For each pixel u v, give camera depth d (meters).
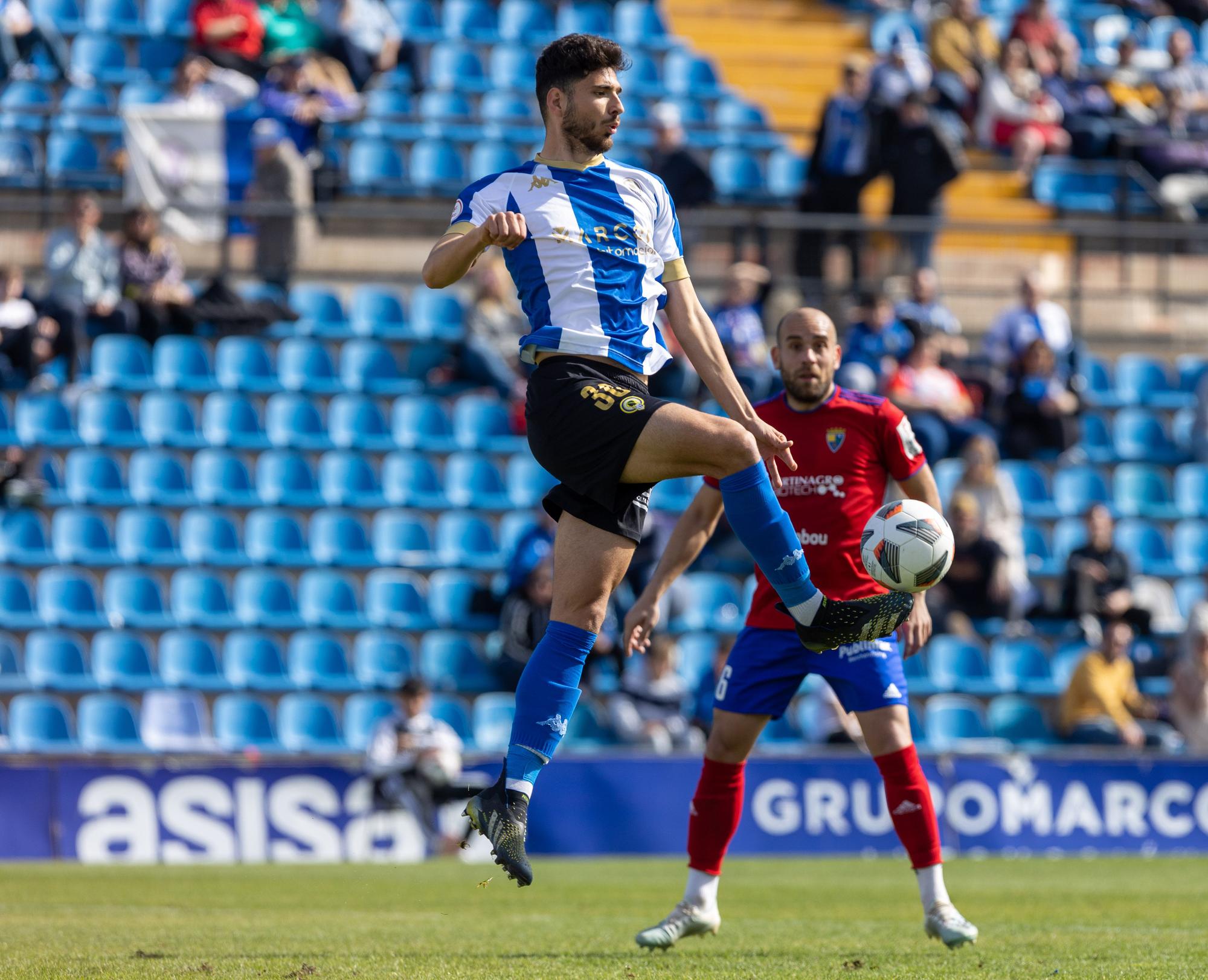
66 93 61.50
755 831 39.56
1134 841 41.38
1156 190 65.69
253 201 56.59
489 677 46.94
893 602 15.02
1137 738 45.62
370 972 14.86
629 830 39.06
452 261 14.25
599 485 14.44
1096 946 18.52
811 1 76.56
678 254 15.47
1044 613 51.09
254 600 48.00
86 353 52.41
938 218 59.28
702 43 73.81
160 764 37.12
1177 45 71.56
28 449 49.59
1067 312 64.00
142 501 49.44
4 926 20.64
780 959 16.92
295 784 37.78
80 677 44.75
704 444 14.16
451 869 34.88
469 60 68.56
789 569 14.64
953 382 54.34
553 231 14.74
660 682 44.28
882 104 58.50
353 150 61.62
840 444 19.16
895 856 40.03
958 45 70.31
